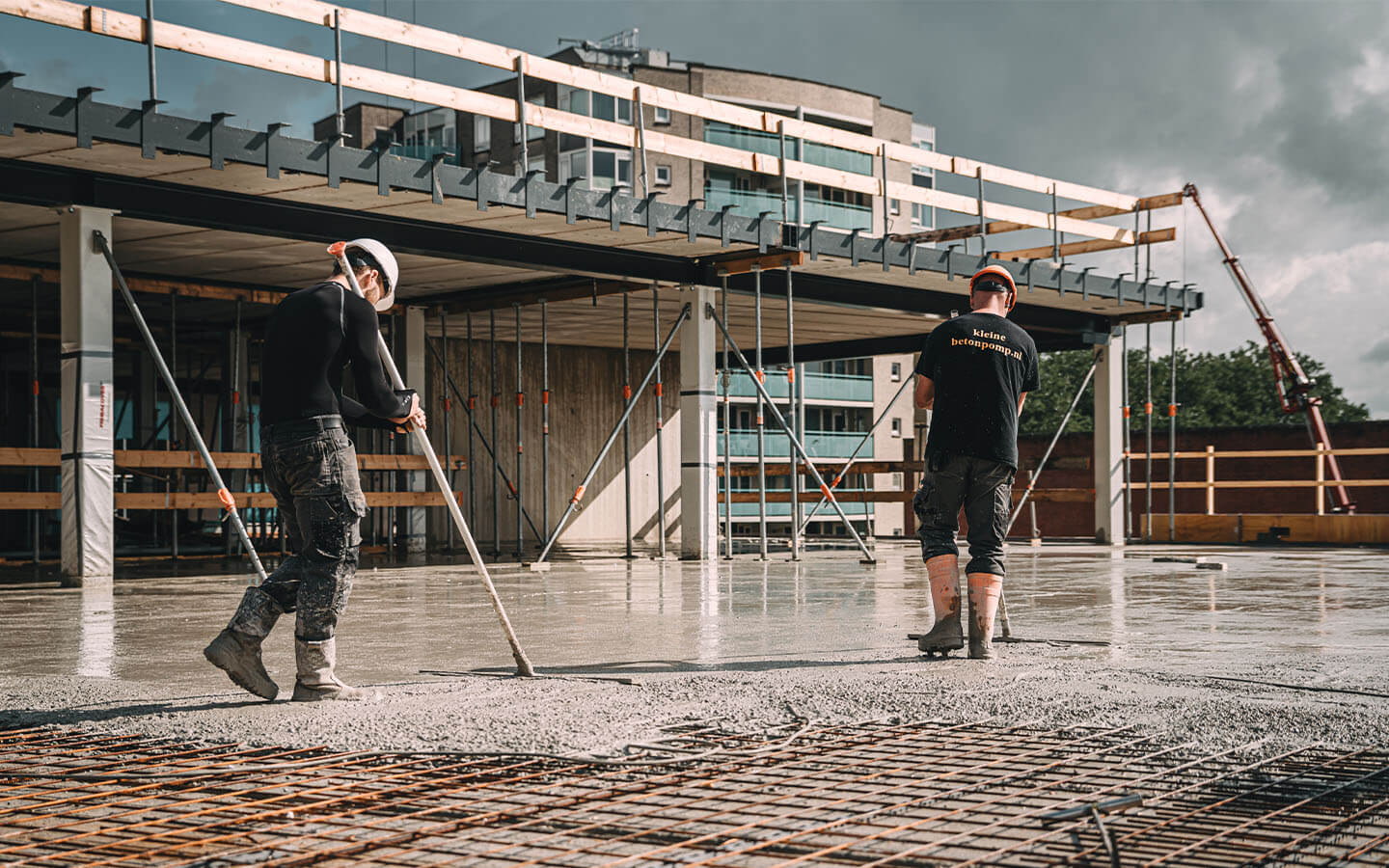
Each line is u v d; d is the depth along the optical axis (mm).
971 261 17625
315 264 15898
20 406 23344
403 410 4301
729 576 12500
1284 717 3641
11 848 2410
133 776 3045
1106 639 5957
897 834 2447
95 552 11531
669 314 20562
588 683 4387
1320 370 90562
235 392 17781
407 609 8453
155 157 10812
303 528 4074
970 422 5180
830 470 23047
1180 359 94750
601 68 46906
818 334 23844
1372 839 2428
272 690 4082
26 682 4734
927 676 4508
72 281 11602
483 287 18438
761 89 46719
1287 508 26766
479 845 2389
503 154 48062
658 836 2443
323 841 2434
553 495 23828
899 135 49594
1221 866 2221
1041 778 2936
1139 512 28172
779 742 3365
